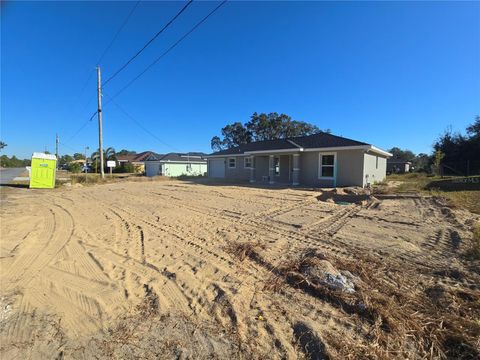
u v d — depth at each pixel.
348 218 7.80
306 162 17.50
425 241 5.55
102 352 2.66
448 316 3.02
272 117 51.12
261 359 2.53
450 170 31.72
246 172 23.25
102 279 4.26
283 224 7.20
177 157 43.31
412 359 2.50
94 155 58.97
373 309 3.15
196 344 2.74
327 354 2.54
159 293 3.74
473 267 4.24
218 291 3.75
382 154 19.39
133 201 12.20
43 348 2.75
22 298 3.73
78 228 7.47
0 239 6.46
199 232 6.66
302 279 3.89
